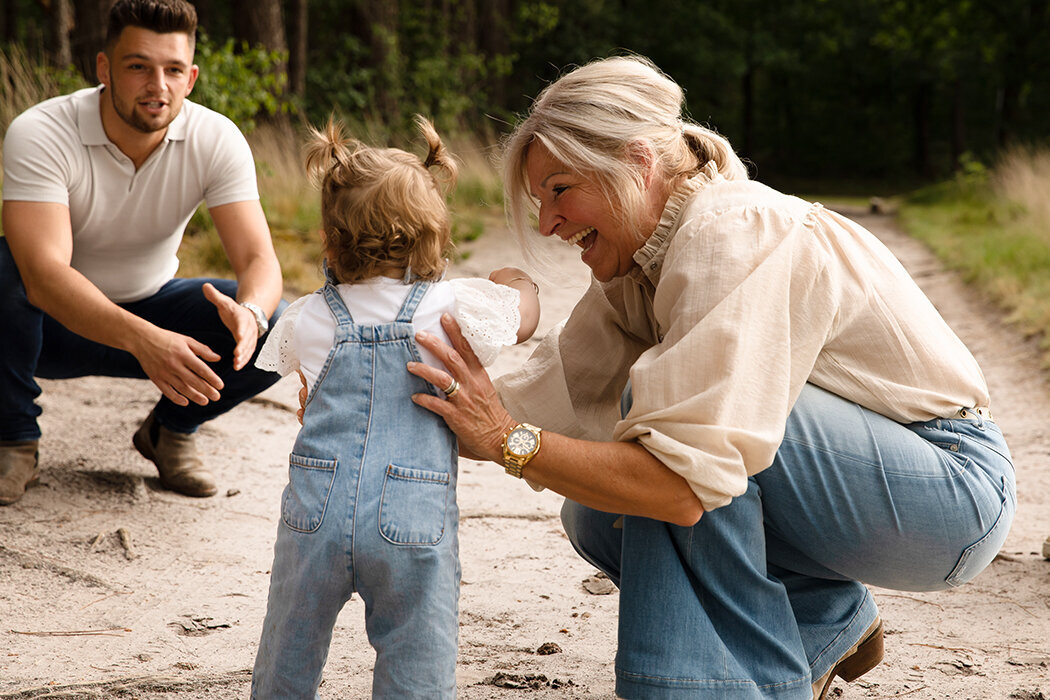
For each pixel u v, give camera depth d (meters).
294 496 2.04
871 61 44.09
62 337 3.68
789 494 2.06
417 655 1.98
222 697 2.37
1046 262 9.53
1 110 8.34
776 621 2.07
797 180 46.47
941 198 22.00
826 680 2.23
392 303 2.15
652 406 1.97
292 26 16.89
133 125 3.34
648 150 2.08
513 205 2.27
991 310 8.24
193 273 7.31
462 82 21.08
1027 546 3.51
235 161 3.58
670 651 2.00
